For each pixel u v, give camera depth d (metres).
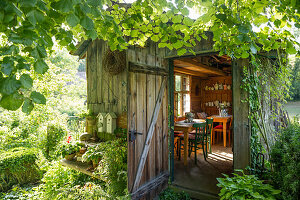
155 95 3.18
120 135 3.87
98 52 4.62
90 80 4.84
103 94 4.49
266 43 1.83
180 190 3.35
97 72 4.64
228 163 4.52
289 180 1.81
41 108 6.34
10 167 4.71
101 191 2.84
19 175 4.88
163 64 3.41
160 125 3.31
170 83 3.59
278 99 3.33
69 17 1.13
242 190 1.84
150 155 3.06
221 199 1.88
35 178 5.12
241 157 2.79
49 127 5.61
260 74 2.94
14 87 0.92
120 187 2.92
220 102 8.12
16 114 6.40
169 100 3.57
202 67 5.62
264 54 2.94
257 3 1.46
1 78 0.93
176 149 5.11
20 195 4.18
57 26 1.42
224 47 2.06
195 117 8.06
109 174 3.05
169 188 3.43
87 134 4.56
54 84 6.74
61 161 4.02
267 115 3.12
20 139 5.84
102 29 1.73
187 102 7.71
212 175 3.85
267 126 3.09
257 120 2.79
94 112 4.71
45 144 5.49
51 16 1.19
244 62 2.76
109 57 4.13
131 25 1.90
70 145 4.24
